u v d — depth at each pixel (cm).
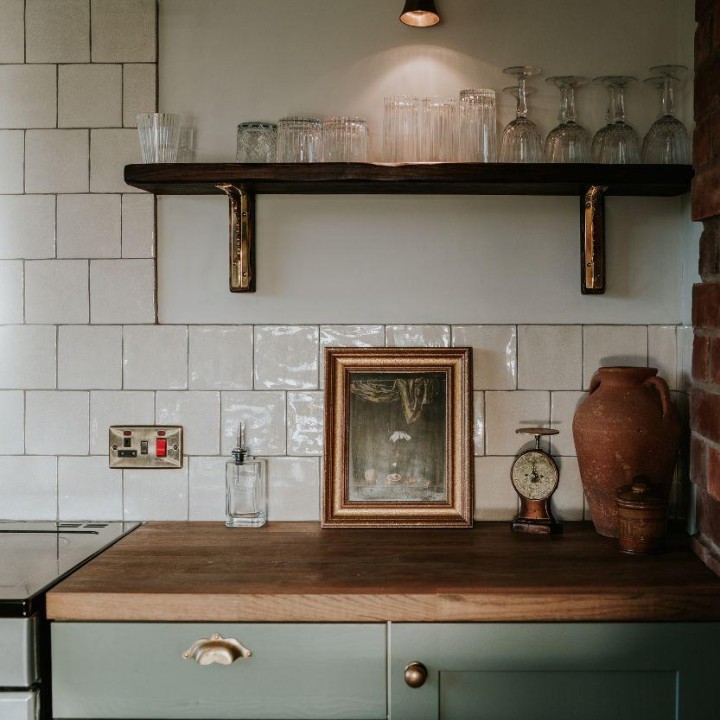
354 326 193
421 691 142
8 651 138
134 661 143
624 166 169
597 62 192
